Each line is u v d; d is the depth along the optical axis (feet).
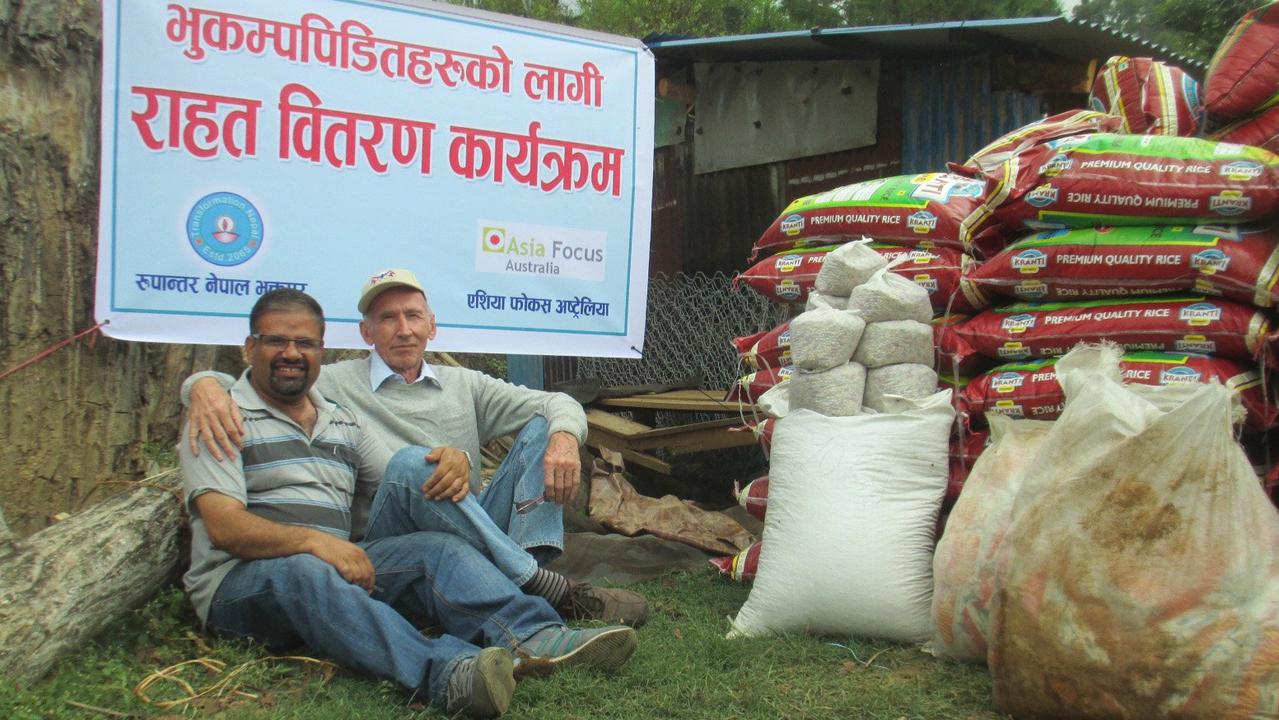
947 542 9.72
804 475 10.68
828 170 22.99
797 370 11.39
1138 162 10.32
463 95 14.92
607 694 9.02
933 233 12.65
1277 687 7.27
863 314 11.30
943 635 9.70
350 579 9.33
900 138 21.67
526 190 15.37
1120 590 7.69
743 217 24.75
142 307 12.89
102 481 12.53
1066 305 11.16
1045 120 12.92
